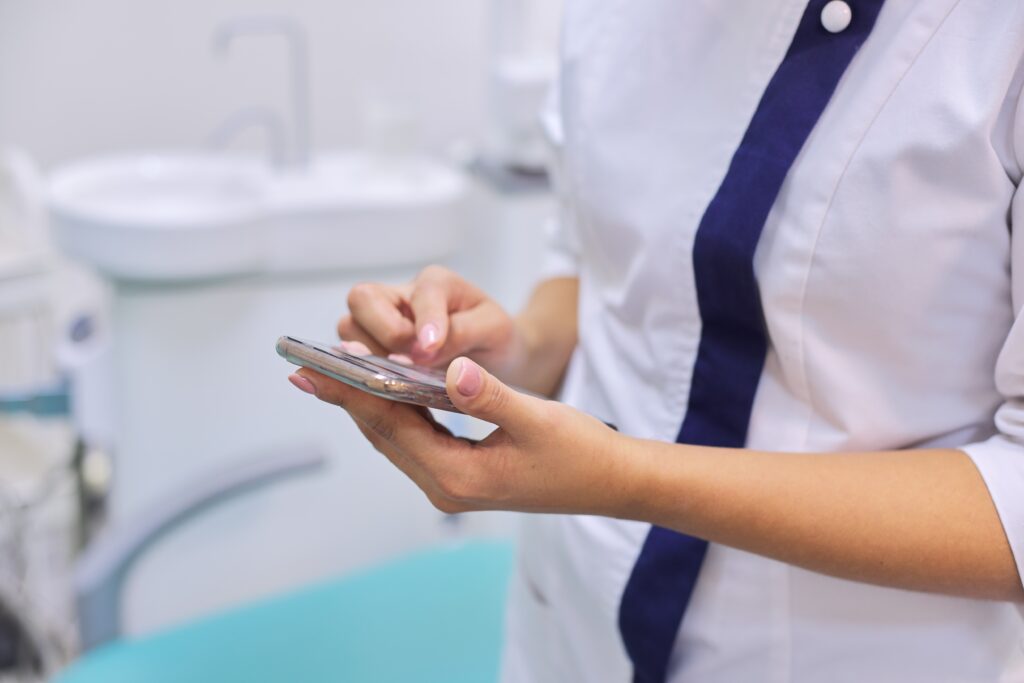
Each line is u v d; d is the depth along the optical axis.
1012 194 0.57
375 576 1.60
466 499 0.56
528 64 1.79
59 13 1.88
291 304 1.66
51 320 1.99
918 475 0.58
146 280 1.54
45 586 1.88
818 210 0.60
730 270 0.64
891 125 0.58
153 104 2.00
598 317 0.79
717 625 0.70
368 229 1.65
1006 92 0.55
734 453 0.60
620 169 0.71
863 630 0.67
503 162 1.83
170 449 1.66
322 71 2.05
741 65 0.65
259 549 1.74
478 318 0.77
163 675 1.34
